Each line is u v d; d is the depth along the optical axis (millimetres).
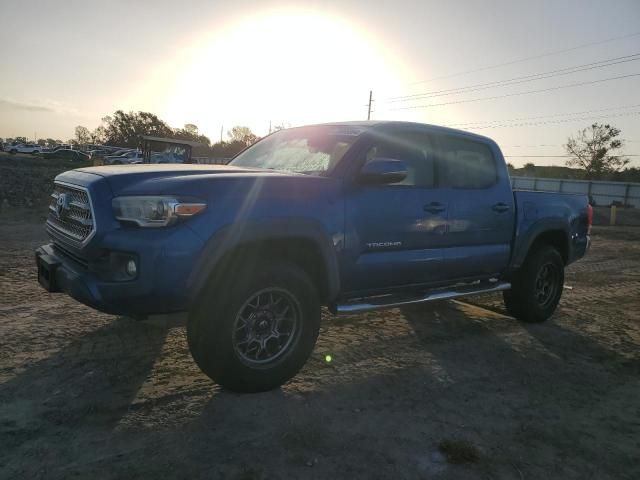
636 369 4523
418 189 4410
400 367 4250
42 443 2854
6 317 4926
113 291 3070
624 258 11422
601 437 3279
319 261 3812
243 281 3355
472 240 4879
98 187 3234
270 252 3686
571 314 6281
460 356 4594
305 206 3619
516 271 5543
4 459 2691
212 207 3234
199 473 2641
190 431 3047
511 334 5316
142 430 3035
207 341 3328
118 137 114250
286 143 4785
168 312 3258
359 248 3980
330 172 3980
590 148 59125
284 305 3648
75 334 4566
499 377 4172
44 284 3754
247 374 3463
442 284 4852
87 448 2826
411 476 2729
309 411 3379
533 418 3488
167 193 3143
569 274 9094
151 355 4176
